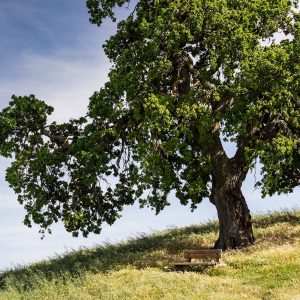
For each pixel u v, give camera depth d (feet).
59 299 74.23
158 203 102.68
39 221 95.40
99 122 94.79
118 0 101.65
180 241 106.93
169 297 65.36
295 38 91.20
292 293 62.54
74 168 98.32
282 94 89.51
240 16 90.02
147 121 85.46
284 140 89.04
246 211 97.35
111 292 69.82
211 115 90.74
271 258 80.28
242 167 98.02
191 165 97.76
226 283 71.20
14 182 93.86
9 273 104.17
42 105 97.60
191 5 88.94
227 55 88.22
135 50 90.58
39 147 98.27
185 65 98.17
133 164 99.40
